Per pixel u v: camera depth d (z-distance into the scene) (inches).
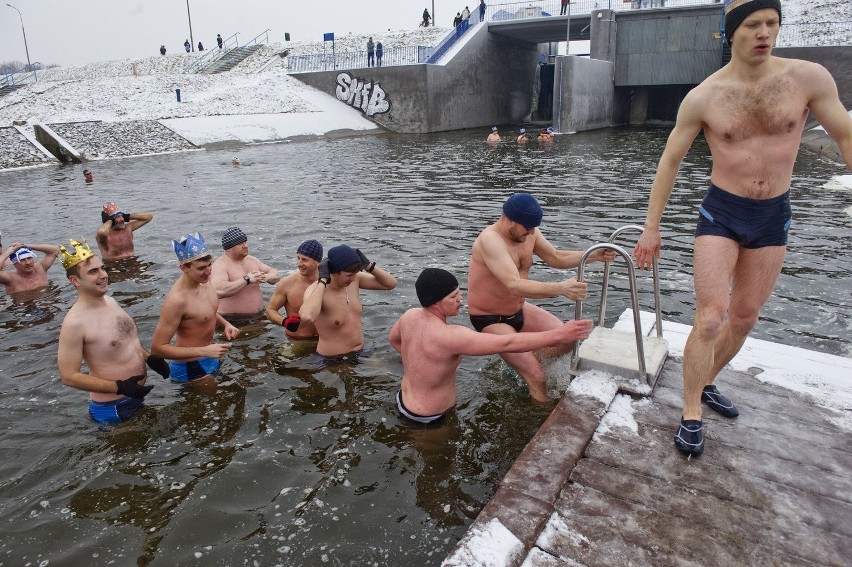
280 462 145.6
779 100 103.0
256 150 954.7
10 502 132.8
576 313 152.1
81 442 156.1
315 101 1342.3
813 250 314.7
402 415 164.4
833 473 112.0
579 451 120.0
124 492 135.8
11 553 117.1
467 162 762.2
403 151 917.8
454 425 159.9
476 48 1450.5
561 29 1481.3
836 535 97.0
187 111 1163.9
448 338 150.8
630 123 1501.0
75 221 438.9
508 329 177.2
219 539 120.0
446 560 94.3
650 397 141.2
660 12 1296.8
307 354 204.7
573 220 401.4
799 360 159.5
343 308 199.2
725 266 111.1
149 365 172.9
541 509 104.4
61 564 114.3
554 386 175.8
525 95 1768.0
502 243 167.6
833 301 244.2
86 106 1201.4
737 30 101.4
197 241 183.5
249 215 438.6
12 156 816.9
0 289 283.6
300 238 362.6
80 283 162.4
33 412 171.2
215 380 188.1
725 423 129.5
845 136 101.7
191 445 153.8
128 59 2235.5
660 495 107.3
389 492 133.6
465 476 139.2
